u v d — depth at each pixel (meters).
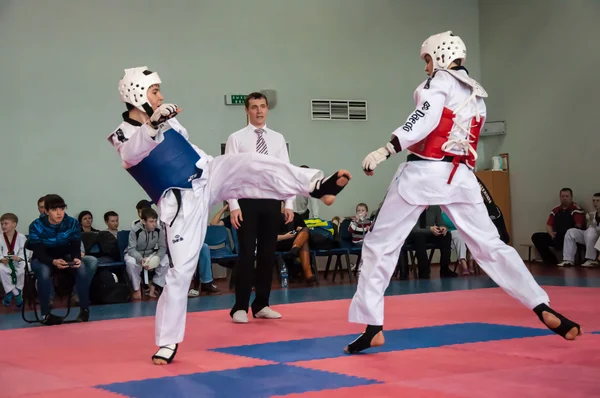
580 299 6.59
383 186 14.13
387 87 14.27
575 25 12.93
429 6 14.74
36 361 4.41
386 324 5.34
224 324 5.91
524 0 14.02
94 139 12.12
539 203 13.84
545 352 3.83
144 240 10.22
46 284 7.08
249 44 13.28
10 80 11.69
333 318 6.02
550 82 13.50
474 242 4.02
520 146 14.26
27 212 11.66
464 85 4.03
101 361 4.24
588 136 12.74
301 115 13.59
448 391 2.95
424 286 9.61
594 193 12.66
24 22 11.81
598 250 11.99
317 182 3.96
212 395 3.11
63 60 12.02
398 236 4.02
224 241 11.02
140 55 12.52
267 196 4.21
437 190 3.94
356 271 12.54
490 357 3.75
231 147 6.24
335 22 13.95
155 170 4.00
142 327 6.11
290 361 3.91
